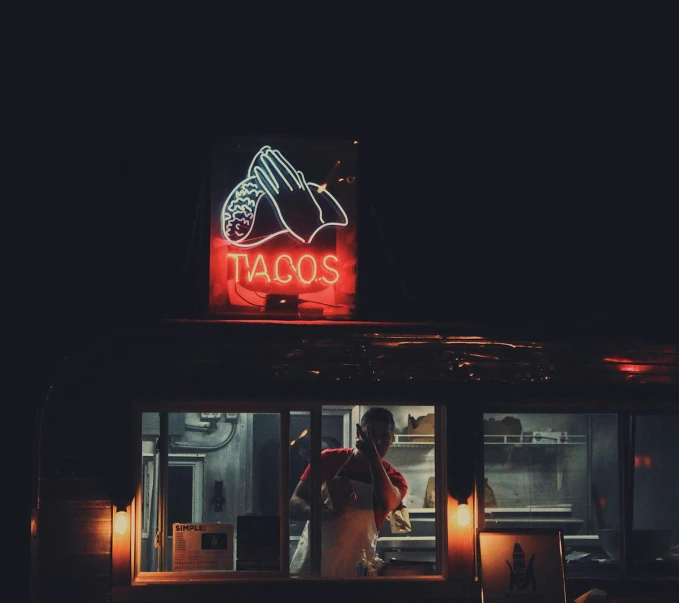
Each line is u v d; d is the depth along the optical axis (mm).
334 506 8766
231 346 8539
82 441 8359
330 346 8641
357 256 8656
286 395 8555
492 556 8453
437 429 8867
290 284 8531
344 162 8773
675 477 9070
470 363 8805
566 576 8734
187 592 8328
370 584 8516
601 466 9008
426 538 9000
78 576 8266
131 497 8344
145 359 8453
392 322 8484
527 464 8898
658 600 8859
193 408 8562
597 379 8969
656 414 9086
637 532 8992
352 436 8992
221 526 8586
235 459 8664
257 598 8398
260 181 8633
